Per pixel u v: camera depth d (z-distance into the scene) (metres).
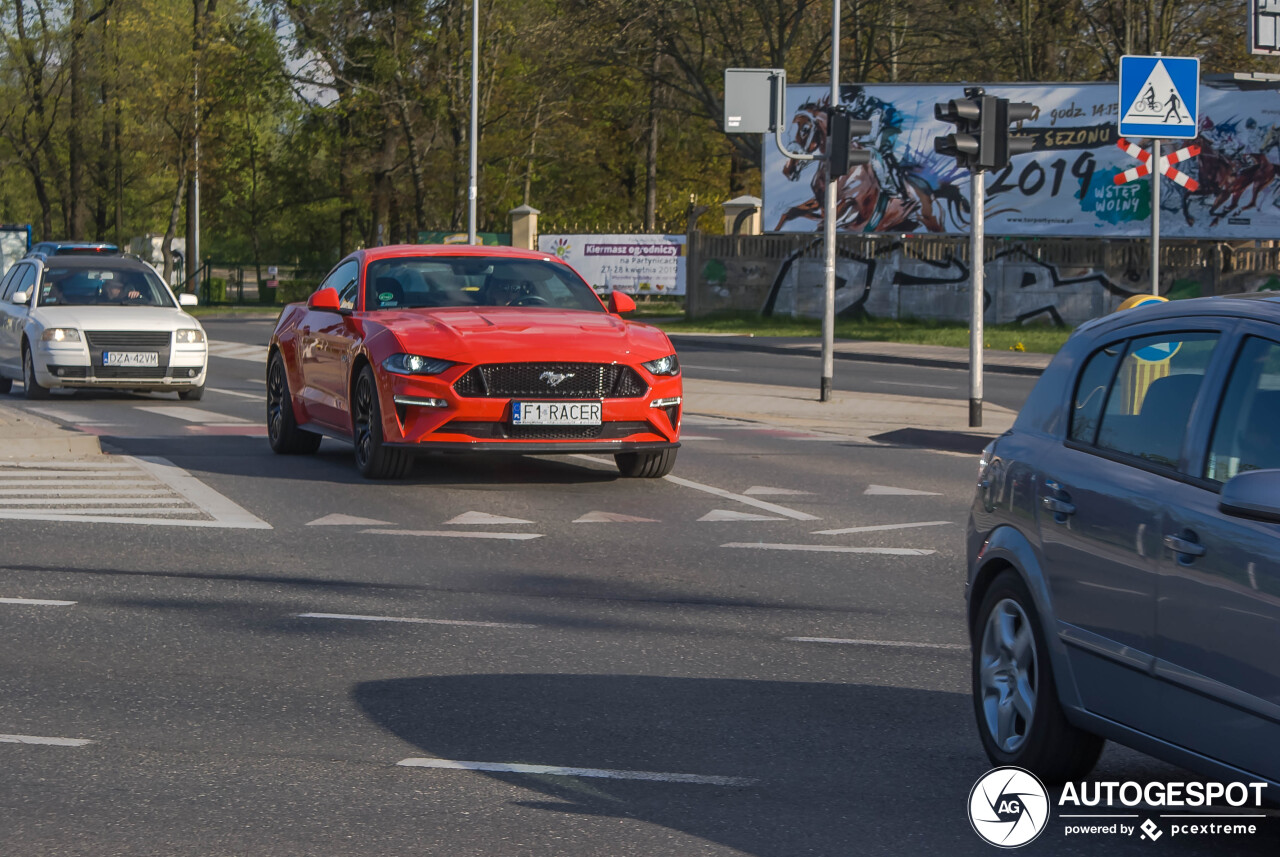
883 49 53.19
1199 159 38.81
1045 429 5.44
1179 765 4.53
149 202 75.31
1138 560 4.68
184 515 10.92
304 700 6.29
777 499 12.06
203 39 60.81
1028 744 5.23
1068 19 46.62
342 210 69.88
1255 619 4.18
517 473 13.23
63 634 7.39
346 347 12.73
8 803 4.97
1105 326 5.35
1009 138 16.42
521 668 6.86
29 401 19.53
